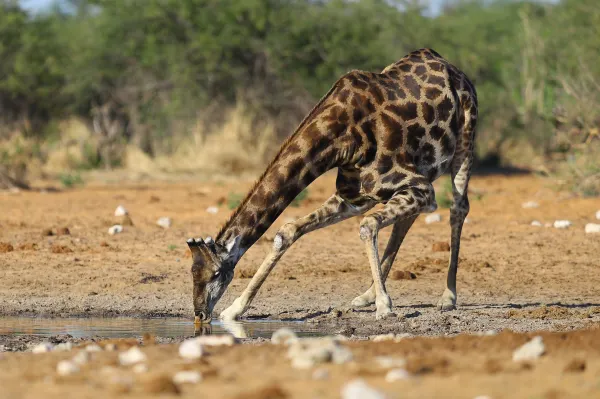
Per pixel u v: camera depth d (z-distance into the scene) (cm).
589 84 5622
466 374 1258
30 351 1630
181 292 2559
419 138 2184
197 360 1379
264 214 2072
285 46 7644
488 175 7231
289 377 1245
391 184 2145
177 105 7744
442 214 4259
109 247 3247
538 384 1188
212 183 6347
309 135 2086
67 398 1116
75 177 6188
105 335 1942
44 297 2456
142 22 7988
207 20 7731
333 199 2203
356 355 1436
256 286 2169
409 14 8912
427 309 2341
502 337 1567
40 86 8631
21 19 8681
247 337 1931
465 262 3044
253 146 7306
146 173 7006
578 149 5244
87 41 8544
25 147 6725
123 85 8369
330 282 2725
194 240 2034
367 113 2127
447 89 2244
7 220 3922
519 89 8894
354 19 8019
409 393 1121
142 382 1214
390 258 2333
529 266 3020
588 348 1475
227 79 7788
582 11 8281
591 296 2572
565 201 4791
